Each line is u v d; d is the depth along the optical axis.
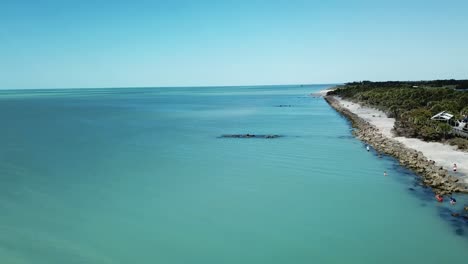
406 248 24.23
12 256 23.50
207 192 34.94
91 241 25.56
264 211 30.42
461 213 28.92
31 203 32.00
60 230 27.06
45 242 25.33
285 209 30.77
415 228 26.86
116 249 24.50
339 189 35.38
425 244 24.62
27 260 23.09
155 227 27.64
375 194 33.75
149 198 33.34
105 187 36.28
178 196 33.84
